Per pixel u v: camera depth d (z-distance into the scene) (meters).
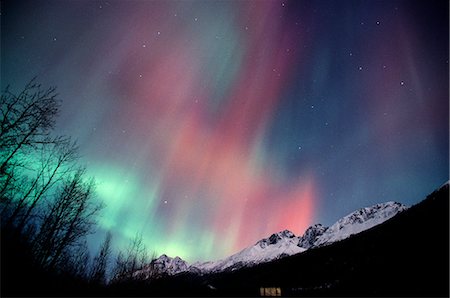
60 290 18.78
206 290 23.84
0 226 17.41
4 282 15.18
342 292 20.69
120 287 24.94
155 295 21.34
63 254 24.00
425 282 19.94
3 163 15.94
